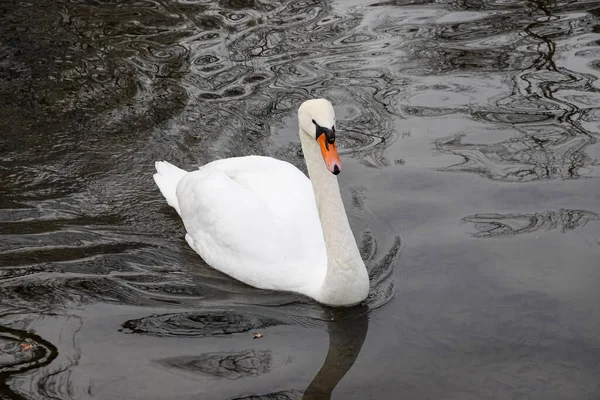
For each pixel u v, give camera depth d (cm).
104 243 1064
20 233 1076
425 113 1319
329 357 852
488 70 1436
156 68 1466
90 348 870
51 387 812
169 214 1138
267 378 821
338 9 1695
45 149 1261
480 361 832
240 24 1630
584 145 1210
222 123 1308
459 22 1622
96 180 1195
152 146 1261
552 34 1552
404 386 805
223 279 1009
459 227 1051
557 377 806
